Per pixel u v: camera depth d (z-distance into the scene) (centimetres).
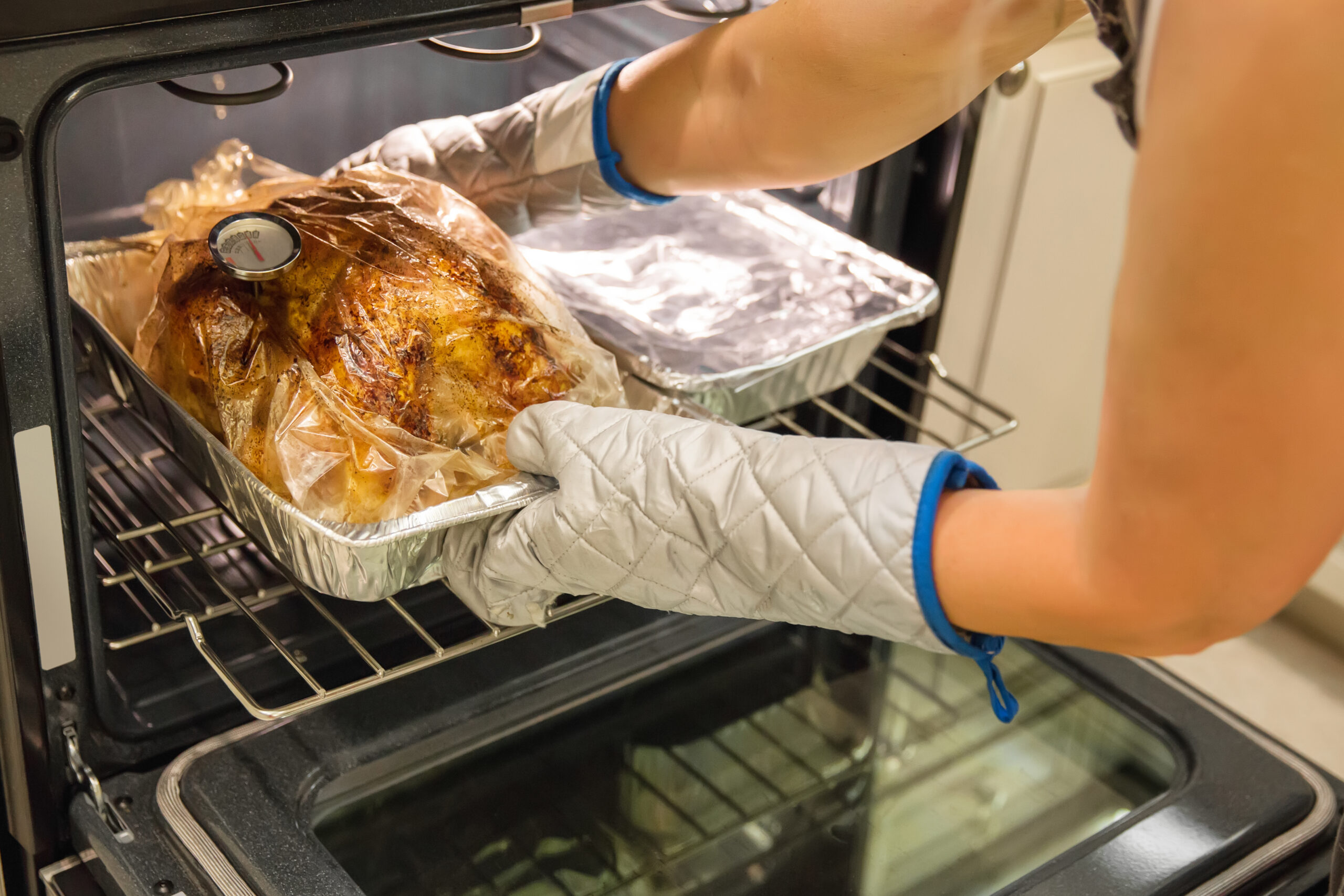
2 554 65
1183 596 43
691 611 63
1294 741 128
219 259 70
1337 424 38
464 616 96
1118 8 42
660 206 88
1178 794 87
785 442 58
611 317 89
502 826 84
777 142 75
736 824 87
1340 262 36
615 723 93
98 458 96
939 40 66
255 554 96
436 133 87
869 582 52
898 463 53
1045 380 136
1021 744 96
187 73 60
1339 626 139
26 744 73
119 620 88
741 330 89
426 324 70
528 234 101
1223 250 37
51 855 79
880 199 106
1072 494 50
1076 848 82
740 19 75
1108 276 131
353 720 86
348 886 73
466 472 69
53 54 55
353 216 75
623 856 83
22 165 56
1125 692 98
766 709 97
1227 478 40
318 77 95
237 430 68
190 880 73
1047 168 116
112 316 82
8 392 61
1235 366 38
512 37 100
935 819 89
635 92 80
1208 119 36
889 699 100
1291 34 34
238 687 69
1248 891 81
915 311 93
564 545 63
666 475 59
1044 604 48
